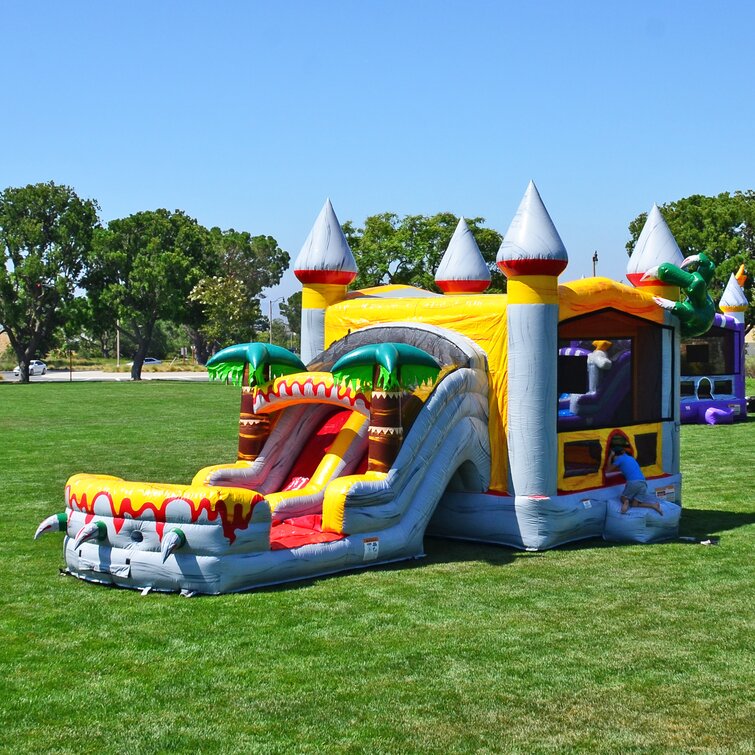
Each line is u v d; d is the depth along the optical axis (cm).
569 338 999
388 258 4753
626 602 775
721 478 1452
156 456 1739
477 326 996
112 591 795
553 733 527
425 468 920
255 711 555
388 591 801
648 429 1101
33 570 875
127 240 5466
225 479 932
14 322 4888
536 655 648
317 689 588
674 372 1135
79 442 1962
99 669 623
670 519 1010
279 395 937
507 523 970
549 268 945
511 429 972
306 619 724
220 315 5762
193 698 575
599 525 1014
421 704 565
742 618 732
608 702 568
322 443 980
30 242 4947
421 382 892
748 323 4481
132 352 9094
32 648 664
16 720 544
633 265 1165
